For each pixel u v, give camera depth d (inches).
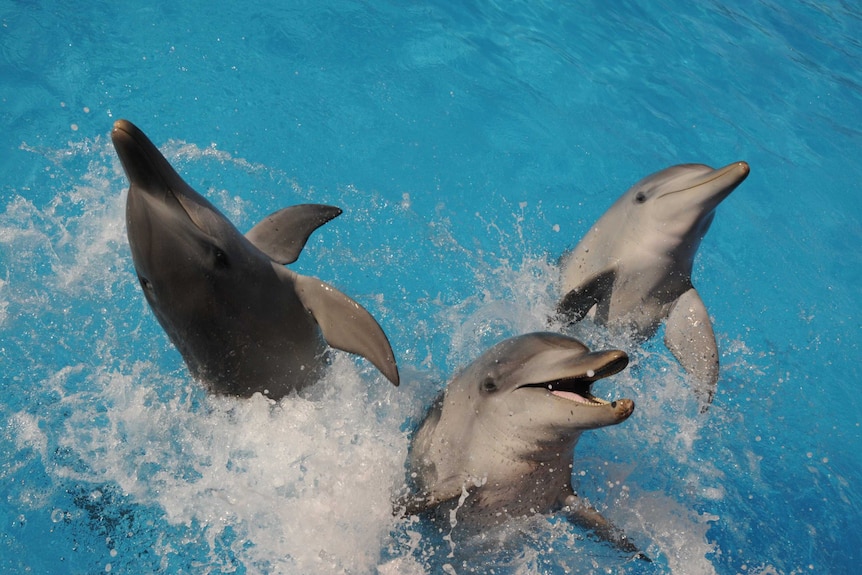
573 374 154.7
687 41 371.2
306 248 259.1
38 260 244.2
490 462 173.9
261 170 274.4
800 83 358.3
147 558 186.5
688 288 225.6
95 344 226.4
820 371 250.7
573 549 193.8
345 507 190.1
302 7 339.0
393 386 209.9
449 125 304.0
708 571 194.1
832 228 296.2
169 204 166.9
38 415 209.0
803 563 199.9
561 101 324.2
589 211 283.7
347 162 283.9
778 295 271.6
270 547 189.0
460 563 190.9
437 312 246.7
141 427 205.9
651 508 201.8
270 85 304.3
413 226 269.9
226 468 198.5
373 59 323.6
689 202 209.9
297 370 193.2
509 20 359.9
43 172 264.5
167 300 173.3
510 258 264.7
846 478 221.0
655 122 324.2
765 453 224.7
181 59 308.0
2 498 193.3
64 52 303.4
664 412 229.8
